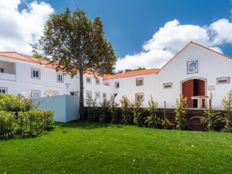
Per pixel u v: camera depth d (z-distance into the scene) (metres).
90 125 13.75
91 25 17.50
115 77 36.28
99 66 18.22
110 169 5.52
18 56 26.30
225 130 10.98
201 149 7.20
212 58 23.20
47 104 16.97
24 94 24.70
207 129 11.58
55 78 29.72
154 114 13.12
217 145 7.74
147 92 30.64
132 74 33.62
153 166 5.70
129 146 7.57
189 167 5.64
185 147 7.45
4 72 25.23
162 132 10.73
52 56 17.52
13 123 9.59
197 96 22.62
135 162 5.95
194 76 24.45
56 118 16.56
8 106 11.23
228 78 21.88
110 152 6.82
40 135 9.77
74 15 17.42
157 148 7.30
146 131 11.02
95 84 36.16
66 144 7.91
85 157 6.35
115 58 18.67
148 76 30.72
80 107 17.39
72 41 17.39
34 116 10.18
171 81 26.34
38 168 5.58
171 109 12.83
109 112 15.83
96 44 17.59
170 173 5.30
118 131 11.00
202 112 11.93
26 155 6.57
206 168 5.59
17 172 5.36
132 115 14.41
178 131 11.20
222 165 5.80
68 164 5.83
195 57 24.52
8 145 7.80
